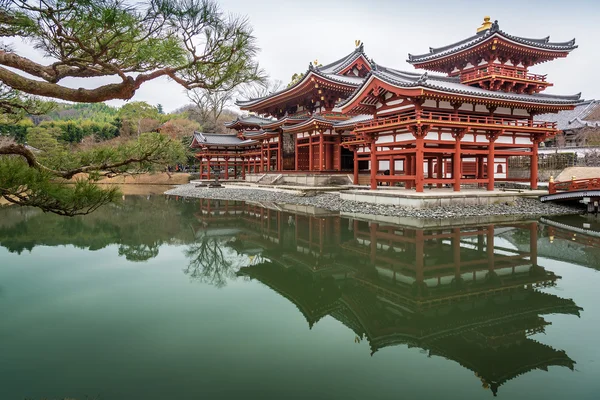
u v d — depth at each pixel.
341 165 37.94
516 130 25.69
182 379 5.39
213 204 32.72
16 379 5.32
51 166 6.26
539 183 36.25
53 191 5.23
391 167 30.64
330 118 37.69
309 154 40.25
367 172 37.69
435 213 20.92
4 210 27.84
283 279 10.94
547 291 9.55
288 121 39.19
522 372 5.70
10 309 8.21
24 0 4.22
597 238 16.05
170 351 6.28
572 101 27.02
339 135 36.84
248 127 58.47
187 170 73.62
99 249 14.81
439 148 25.52
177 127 65.88
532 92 32.47
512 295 9.30
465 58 31.55
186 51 5.34
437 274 11.24
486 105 25.45
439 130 23.47
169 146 6.89
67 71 5.40
